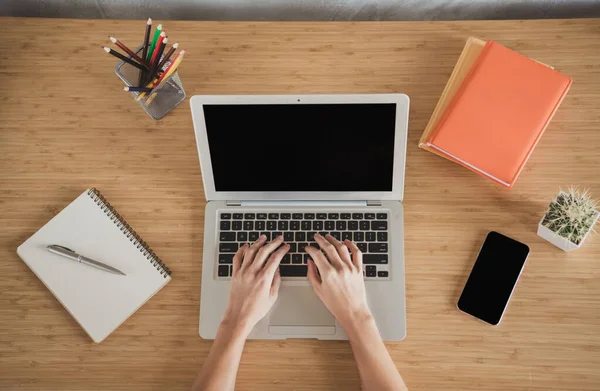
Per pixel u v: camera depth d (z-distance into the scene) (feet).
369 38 3.51
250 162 3.07
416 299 3.06
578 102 3.33
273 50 3.51
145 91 3.11
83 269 3.10
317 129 2.97
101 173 3.34
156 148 3.38
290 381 2.96
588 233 3.03
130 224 3.25
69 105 3.46
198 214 3.27
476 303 2.99
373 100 2.90
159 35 2.99
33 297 3.11
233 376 2.81
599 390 2.88
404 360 2.97
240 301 2.96
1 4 4.08
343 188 3.13
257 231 3.15
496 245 3.09
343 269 2.97
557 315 2.99
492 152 3.09
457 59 3.46
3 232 3.24
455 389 2.92
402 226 3.14
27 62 3.54
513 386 2.91
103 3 4.06
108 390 2.97
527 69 3.20
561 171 3.24
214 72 3.48
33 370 3.00
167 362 3.01
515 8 3.97
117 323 3.01
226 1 3.99
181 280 3.14
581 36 3.44
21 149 3.39
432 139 3.15
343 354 2.99
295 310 3.02
